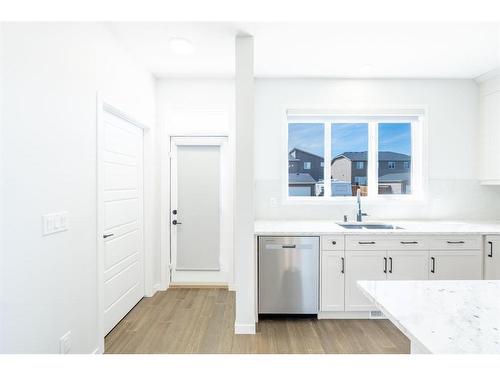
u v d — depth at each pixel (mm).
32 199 1484
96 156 2135
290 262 2762
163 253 3576
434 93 3477
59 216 1698
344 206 3461
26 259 1444
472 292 1142
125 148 2869
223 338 2438
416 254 2768
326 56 2902
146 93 3240
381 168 3643
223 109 3570
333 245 2766
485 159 3371
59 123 1704
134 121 2936
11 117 1358
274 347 2299
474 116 3471
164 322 2732
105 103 2291
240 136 2486
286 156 3521
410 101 3475
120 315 2756
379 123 3617
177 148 3668
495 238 2775
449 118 3477
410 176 3615
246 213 2492
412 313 957
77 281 1889
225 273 3701
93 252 2090
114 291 2631
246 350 2258
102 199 2197
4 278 1320
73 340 1845
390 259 2766
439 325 876
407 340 2412
